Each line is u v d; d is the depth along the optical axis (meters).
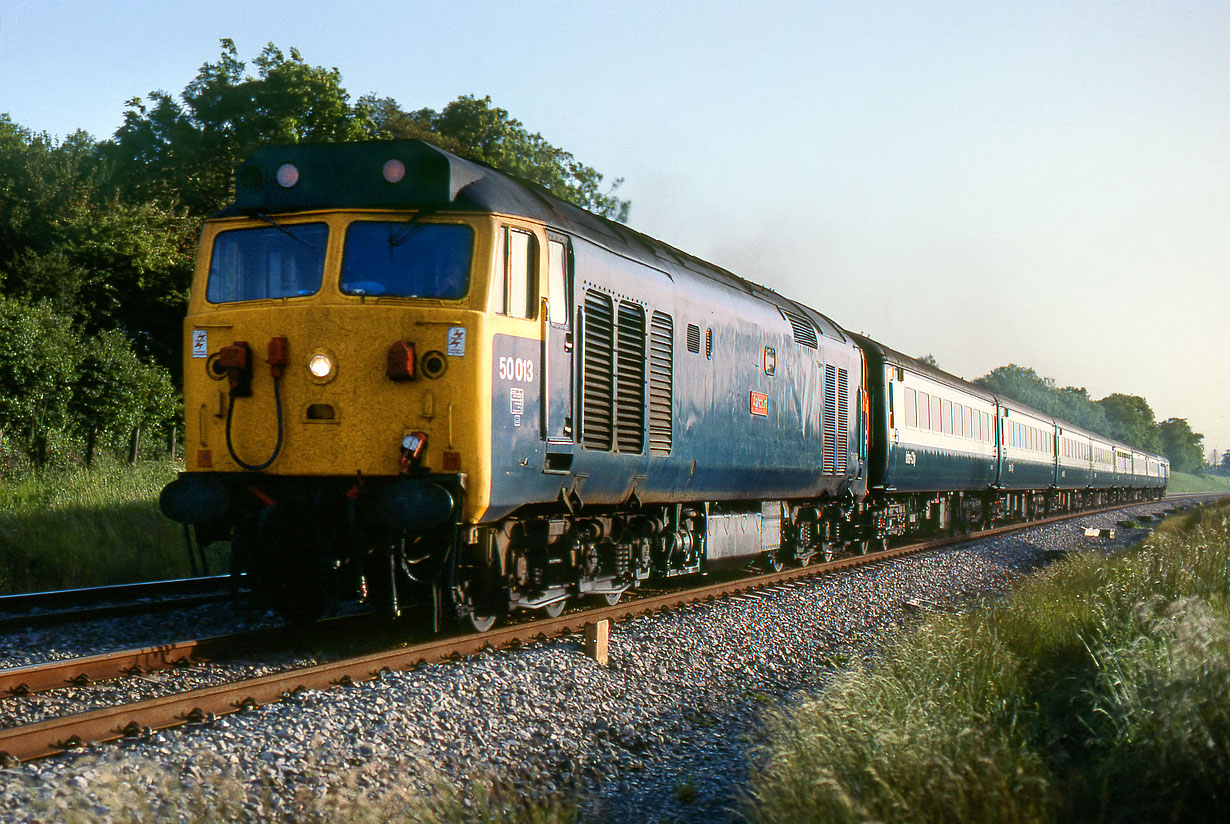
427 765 4.94
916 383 19.86
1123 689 5.52
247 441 7.39
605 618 9.30
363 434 7.13
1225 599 9.47
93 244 25.95
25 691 6.13
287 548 7.48
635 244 9.88
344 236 7.45
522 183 8.56
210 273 7.78
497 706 6.12
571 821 4.53
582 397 8.34
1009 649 7.76
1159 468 67.00
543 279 7.84
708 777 5.43
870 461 17.64
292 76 30.33
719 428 11.06
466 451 7.05
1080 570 13.28
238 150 30.64
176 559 12.51
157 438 24.97
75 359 21.38
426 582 7.31
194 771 4.50
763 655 8.64
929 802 4.20
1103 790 4.43
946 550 18.89
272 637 7.71
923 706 5.62
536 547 8.30
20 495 14.38
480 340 7.14
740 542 12.38
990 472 26.30
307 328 7.25
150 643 7.80
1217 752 4.52
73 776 4.36
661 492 10.11
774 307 13.02
